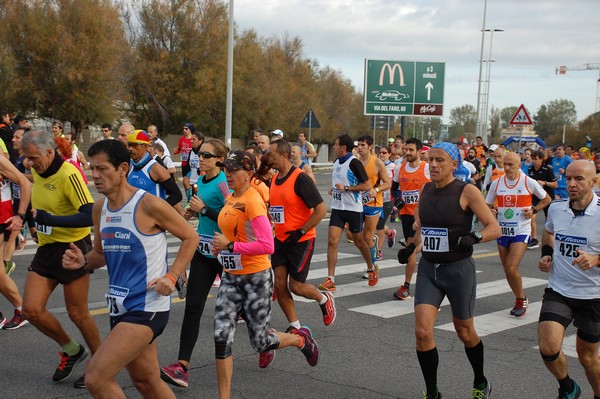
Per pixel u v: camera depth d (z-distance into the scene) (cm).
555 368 490
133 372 413
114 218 400
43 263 539
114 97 3584
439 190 514
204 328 739
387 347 693
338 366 627
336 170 947
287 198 652
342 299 912
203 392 548
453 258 502
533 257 1334
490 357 669
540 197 830
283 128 5372
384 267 1162
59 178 537
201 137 1409
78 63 3331
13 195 1011
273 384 573
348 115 7238
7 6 3300
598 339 495
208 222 585
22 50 3303
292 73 6219
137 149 675
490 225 495
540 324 495
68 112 3391
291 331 595
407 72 3159
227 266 520
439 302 511
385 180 1017
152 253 400
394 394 557
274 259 650
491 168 1500
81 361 566
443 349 689
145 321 395
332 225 946
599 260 482
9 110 3297
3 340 667
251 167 525
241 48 4553
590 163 500
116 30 3588
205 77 4131
